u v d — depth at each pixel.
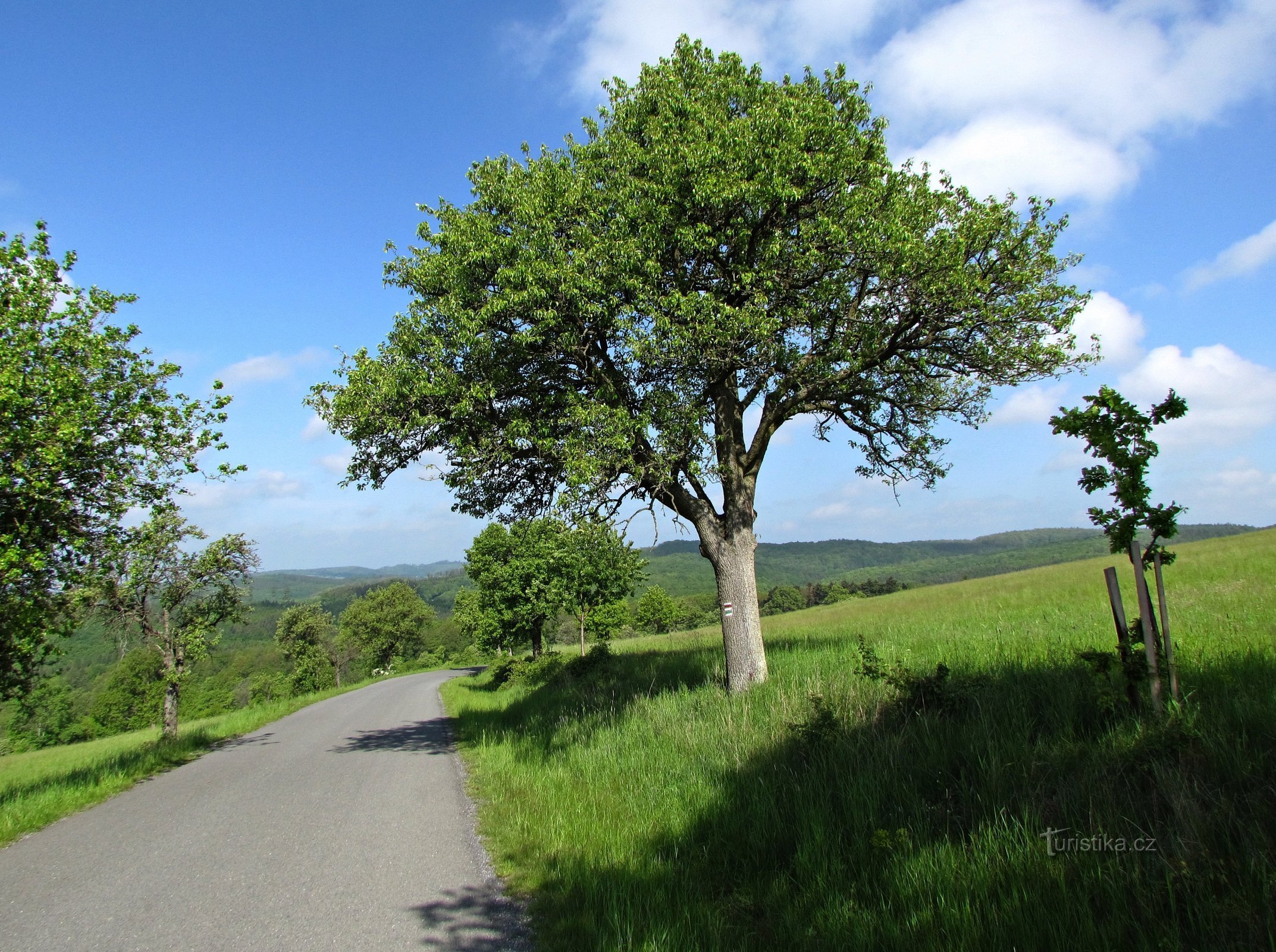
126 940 4.99
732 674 11.84
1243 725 5.03
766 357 10.80
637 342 10.45
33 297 12.37
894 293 10.72
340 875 6.27
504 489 14.23
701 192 10.34
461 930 4.86
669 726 9.78
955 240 10.30
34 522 12.20
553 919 4.93
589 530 11.23
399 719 22.09
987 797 5.20
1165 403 5.49
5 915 5.66
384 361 12.39
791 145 10.45
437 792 9.77
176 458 14.18
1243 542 32.75
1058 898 3.83
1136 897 3.70
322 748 15.89
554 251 11.06
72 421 11.62
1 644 12.70
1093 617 14.78
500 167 12.79
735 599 12.02
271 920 5.24
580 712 13.73
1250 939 3.22
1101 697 5.71
